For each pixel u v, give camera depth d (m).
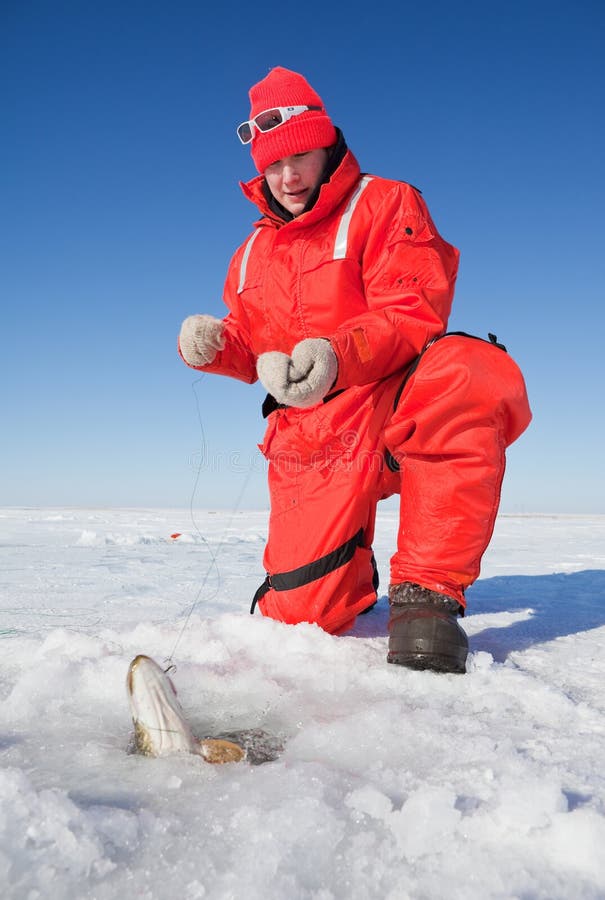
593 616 2.63
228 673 1.67
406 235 2.01
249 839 0.87
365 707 1.46
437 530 1.80
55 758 1.16
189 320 2.07
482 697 1.50
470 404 1.80
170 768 1.11
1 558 4.85
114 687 1.57
